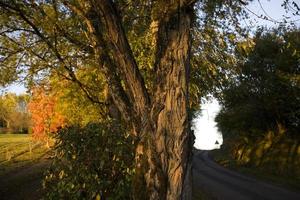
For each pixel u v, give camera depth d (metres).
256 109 47.41
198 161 67.88
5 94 14.53
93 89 15.17
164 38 6.53
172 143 6.28
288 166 40.53
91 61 13.16
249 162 50.22
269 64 42.03
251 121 50.22
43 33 12.64
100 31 9.05
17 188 28.42
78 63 13.89
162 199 6.17
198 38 13.28
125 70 6.96
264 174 41.28
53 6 11.80
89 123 8.53
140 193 6.30
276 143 46.94
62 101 17.88
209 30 12.70
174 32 6.48
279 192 28.62
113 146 7.94
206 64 15.14
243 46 10.70
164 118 6.33
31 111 46.12
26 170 39.09
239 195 27.02
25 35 13.29
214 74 15.66
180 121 6.32
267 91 44.34
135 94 6.93
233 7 9.87
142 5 9.80
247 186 32.16
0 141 78.31
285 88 43.19
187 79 6.47
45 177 8.38
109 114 9.99
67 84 15.61
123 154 7.85
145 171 6.30
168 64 6.43
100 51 8.70
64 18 12.22
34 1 11.38
